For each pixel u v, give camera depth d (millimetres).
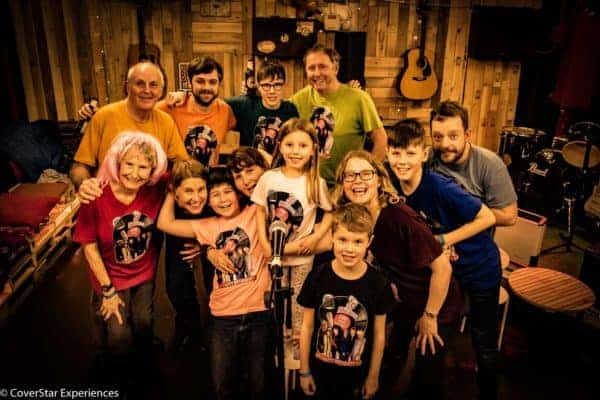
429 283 2293
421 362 2336
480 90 6254
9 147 4656
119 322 2543
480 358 2602
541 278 3264
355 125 3465
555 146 5309
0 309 3320
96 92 5668
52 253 4203
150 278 2680
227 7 5672
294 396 2609
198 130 3248
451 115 2389
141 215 2529
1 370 2910
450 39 6012
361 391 2260
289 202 2439
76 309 3537
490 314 2520
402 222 2168
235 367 2605
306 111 3518
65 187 4238
